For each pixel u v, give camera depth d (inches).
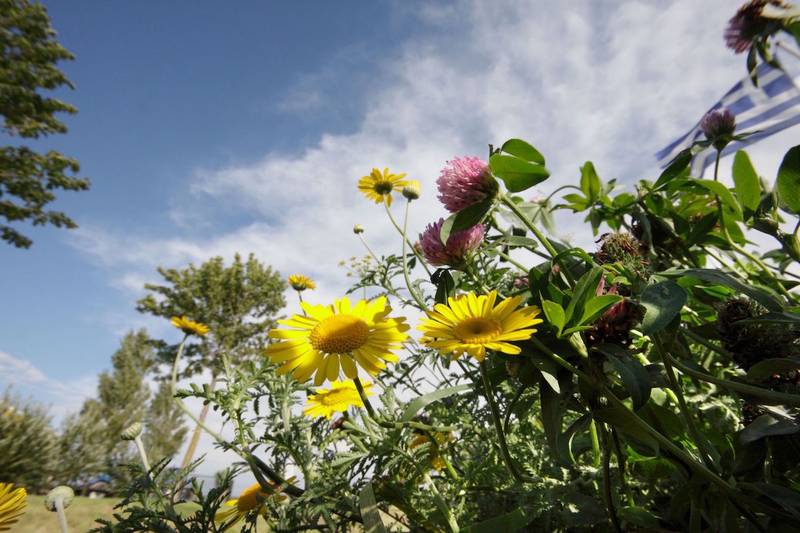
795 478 34.2
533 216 62.0
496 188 40.2
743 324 35.0
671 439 36.4
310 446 51.4
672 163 52.6
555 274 40.9
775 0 48.8
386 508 49.0
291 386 54.5
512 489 43.8
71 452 302.7
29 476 272.1
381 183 94.7
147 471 46.7
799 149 42.6
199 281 689.6
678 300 29.9
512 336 30.0
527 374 34.5
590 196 67.5
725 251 62.7
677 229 56.6
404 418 40.9
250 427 49.8
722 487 29.0
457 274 44.4
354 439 46.2
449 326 34.1
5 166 553.9
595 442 43.5
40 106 562.3
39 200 586.9
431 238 44.2
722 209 58.3
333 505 42.6
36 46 552.1
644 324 29.8
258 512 46.5
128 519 42.7
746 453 32.0
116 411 782.5
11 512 42.1
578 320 31.6
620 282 38.8
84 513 163.9
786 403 29.8
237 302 682.2
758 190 51.0
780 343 34.1
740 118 56.7
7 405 285.7
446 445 56.9
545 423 32.6
